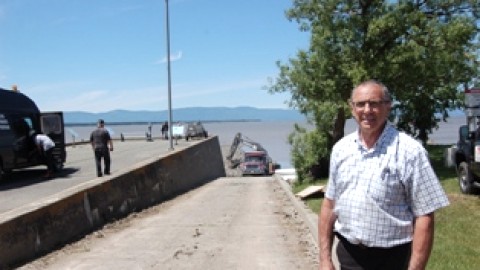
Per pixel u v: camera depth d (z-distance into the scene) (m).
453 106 22.08
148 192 19.59
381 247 3.38
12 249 9.34
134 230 12.81
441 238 8.40
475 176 13.09
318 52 20.34
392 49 19.50
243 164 53.31
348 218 3.47
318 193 17.02
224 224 13.24
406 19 19.09
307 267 8.35
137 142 49.88
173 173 24.83
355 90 3.50
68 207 11.92
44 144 19.95
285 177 41.19
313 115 22.58
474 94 13.77
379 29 18.80
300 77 21.14
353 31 19.50
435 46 19.36
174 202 20.48
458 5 20.56
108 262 9.11
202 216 15.11
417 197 3.30
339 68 19.86
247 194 22.78
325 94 20.58
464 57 20.11
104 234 12.41
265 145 137.50
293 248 9.88
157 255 9.54
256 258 9.06
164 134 56.94
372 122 3.38
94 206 13.65
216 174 43.12
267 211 15.81
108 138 19.44
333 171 3.61
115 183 15.77
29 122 20.41
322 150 23.39
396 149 3.34
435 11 20.80
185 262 8.90
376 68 18.88
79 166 24.80
